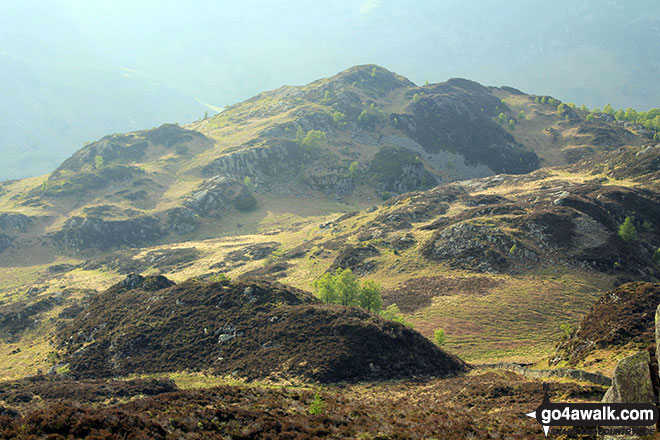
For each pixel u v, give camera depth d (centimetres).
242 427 2741
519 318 8794
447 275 11206
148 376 5894
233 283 7975
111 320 7531
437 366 5791
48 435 2267
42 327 9206
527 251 11456
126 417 2547
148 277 9088
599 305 6216
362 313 6712
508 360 7012
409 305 10006
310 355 5641
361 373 5375
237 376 5519
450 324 8769
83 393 4803
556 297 9519
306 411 3178
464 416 3206
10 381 5588
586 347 5425
